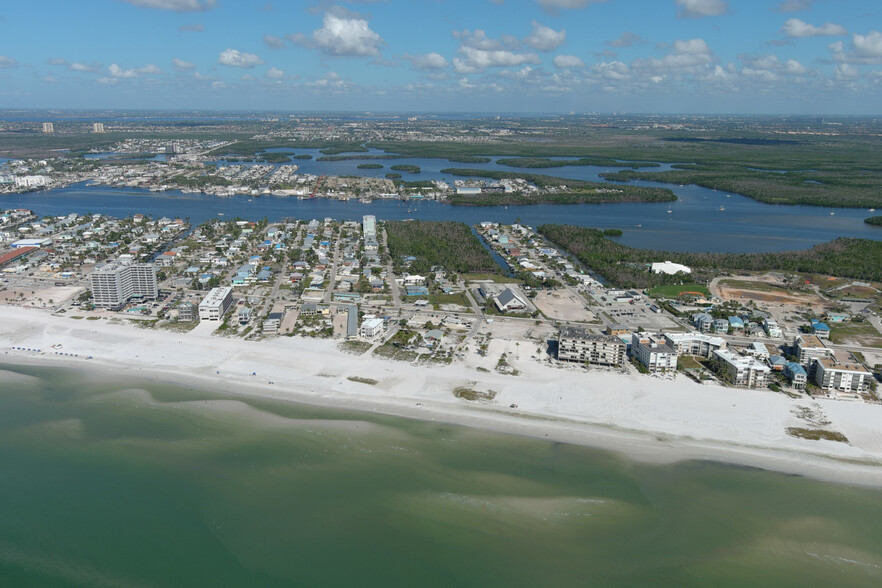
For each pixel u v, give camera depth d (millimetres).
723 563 156000
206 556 157625
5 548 159625
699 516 172250
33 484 182625
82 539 162625
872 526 169875
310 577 151375
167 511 172250
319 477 186125
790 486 185000
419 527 167000
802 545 162625
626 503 176625
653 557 157750
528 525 168000
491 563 155625
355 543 161625
